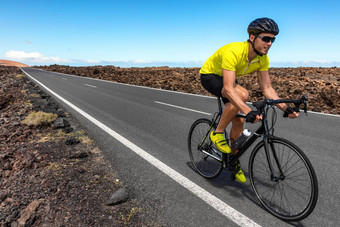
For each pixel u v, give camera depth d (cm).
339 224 213
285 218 216
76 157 353
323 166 330
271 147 226
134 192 267
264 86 262
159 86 1336
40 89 1150
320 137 450
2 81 1456
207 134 306
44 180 280
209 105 773
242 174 270
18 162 325
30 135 449
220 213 230
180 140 441
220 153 284
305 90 1016
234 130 265
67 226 210
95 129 503
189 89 1188
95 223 214
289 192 239
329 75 1633
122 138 447
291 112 221
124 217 224
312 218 221
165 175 307
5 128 484
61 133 464
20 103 745
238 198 255
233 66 229
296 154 210
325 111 683
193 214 229
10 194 256
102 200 250
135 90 1191
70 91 1138
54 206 237
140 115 636
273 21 210
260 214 228
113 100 880
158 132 488
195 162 330
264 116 223
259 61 240
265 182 247
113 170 319
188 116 625
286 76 1530
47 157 350
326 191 267
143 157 362
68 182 282
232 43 238
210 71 262
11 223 216
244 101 244
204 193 264
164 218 223
